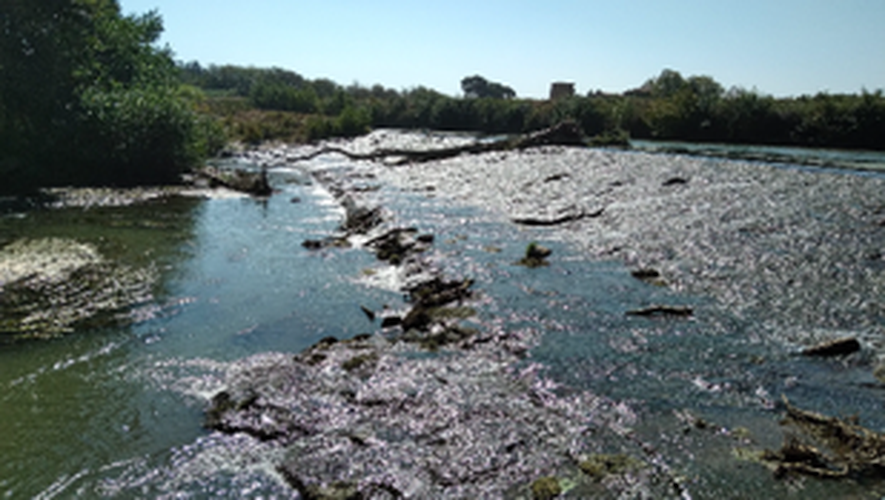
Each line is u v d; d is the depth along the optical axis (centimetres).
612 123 5784
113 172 2744
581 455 557
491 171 2798
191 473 558
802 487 502
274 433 617
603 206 1811
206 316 1004
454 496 504
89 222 1770
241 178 2719
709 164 2431
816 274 1088
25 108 2588
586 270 1211
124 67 3216
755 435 589
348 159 4247
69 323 946
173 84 3597
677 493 496
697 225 1490
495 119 7081
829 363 755
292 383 723
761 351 796
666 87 7862
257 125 6300
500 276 1174
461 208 2005
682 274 1147
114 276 1205
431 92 8944
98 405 690
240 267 1330
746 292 1030
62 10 2622
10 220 1753
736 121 4881
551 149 3462
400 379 727
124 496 527
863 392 677
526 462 548
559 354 797
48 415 666
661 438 585
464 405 658
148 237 1592
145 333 919
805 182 1895
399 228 1633
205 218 1948
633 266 1230
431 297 1054
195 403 698
